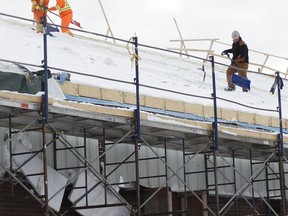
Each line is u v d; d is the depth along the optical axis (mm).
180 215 37656
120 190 34406
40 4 39750
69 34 42969
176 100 32688
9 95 25469
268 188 38906
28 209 30734
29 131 28906
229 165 34438
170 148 35250
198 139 33656
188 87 39562
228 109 35031
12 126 29062
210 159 37875
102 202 31859
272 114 38312
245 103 40875
